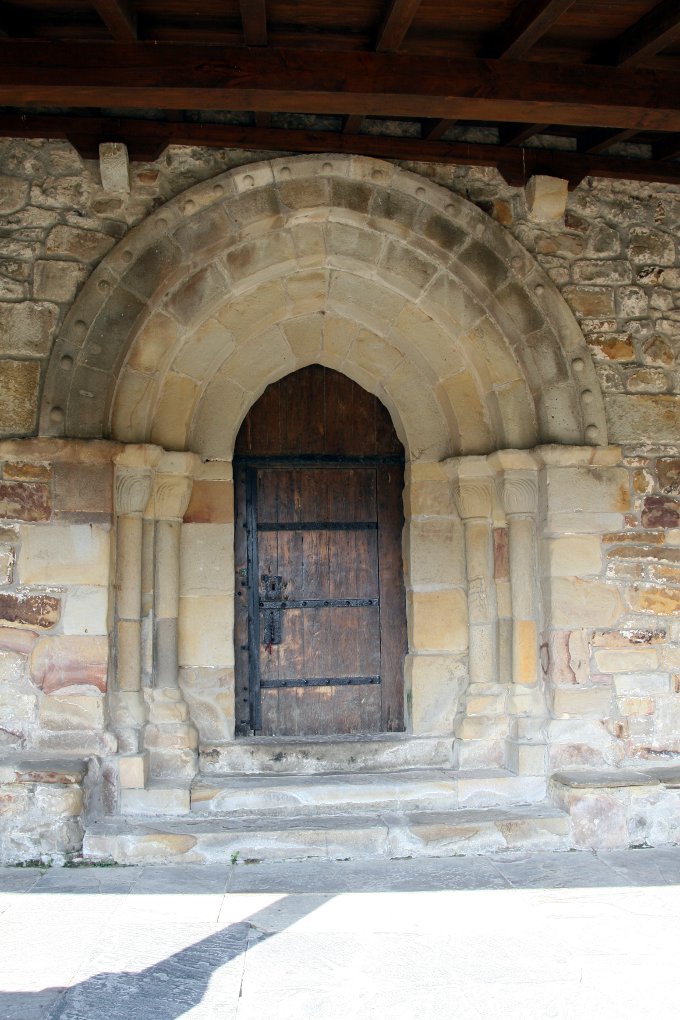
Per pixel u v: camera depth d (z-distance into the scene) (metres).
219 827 3.83
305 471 4.77
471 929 3.06
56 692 3.88
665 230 4.46
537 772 4.18
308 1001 2.56
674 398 4.39
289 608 4.69
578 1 3.21
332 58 3.28
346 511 4.77
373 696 4.70
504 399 4.36
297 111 3.42
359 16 3.32
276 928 3.06
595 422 4.28
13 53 3.21
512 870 3.65
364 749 4.41
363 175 4.12
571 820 3.93
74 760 3.81
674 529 4.32
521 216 4.30
